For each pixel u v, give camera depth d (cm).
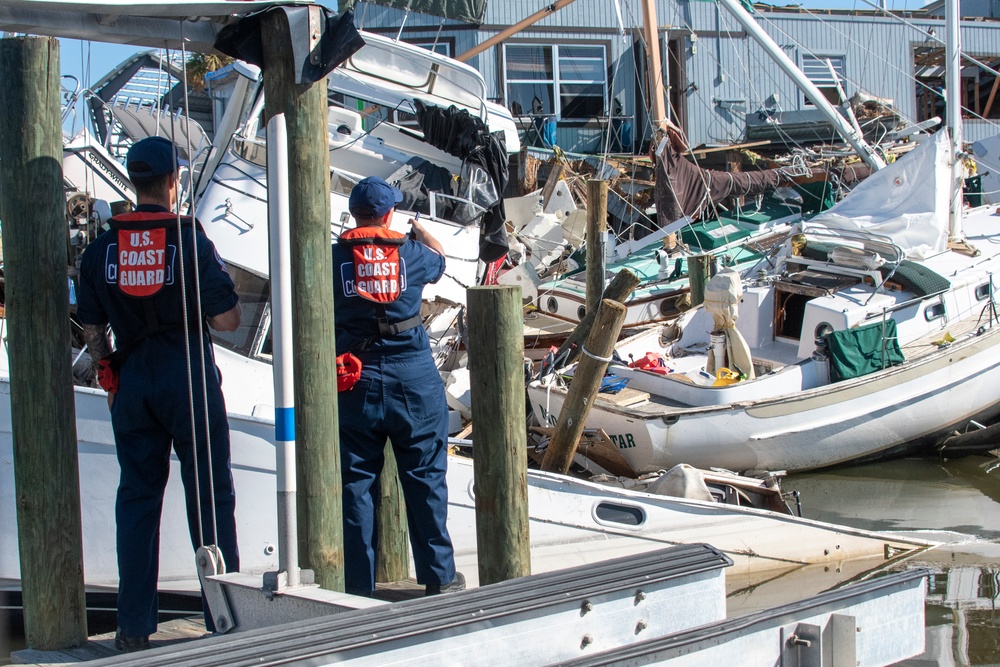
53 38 412
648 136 2194
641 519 729
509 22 2100
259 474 638
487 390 481
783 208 1711
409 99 1120
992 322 1133
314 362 408
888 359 1054
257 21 398
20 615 627
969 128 2477
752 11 2058
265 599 383
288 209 389
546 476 694
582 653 366
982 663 586
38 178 409
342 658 316
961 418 1098
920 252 1215
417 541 473
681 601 396
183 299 394
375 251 456
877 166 1541
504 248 1024
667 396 1027
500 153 1022
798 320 1172
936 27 2391
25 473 416
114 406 421
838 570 774
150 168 414
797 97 2306
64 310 419
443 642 335
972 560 782
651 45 1588
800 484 1038
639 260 1483
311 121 402
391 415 456
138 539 419
